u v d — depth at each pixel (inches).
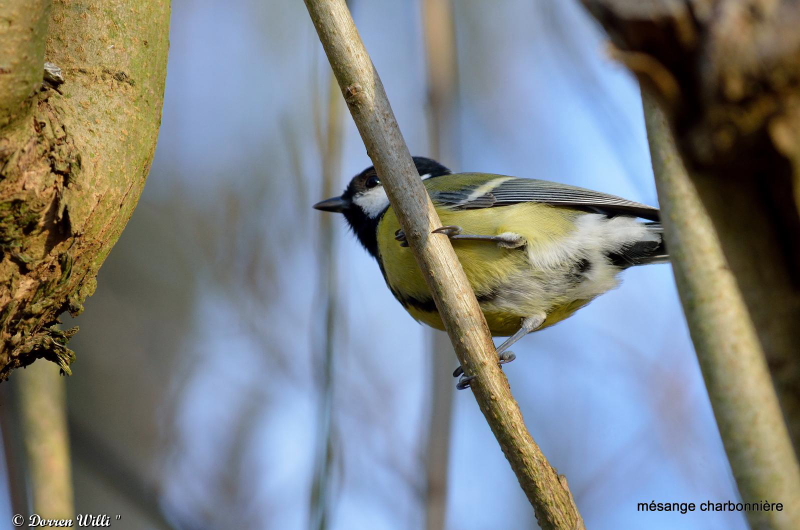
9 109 148.6
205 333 462.0
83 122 171.2
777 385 98.3
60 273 172.1
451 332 201.0
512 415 197.5
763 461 140.2
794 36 85.9
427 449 279.4
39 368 239.0
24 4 143.0
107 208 173.6
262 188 494.3
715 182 94.5
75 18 178.9
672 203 166.1
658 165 170.7
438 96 337.7
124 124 177.8
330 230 273.1
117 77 179.2
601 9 96.0
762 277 95.6
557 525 195.2
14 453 268.1
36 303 171.6
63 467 235.1
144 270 464.8
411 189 199.0
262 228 482.9
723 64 88.4
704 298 155.5
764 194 92.5
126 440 407.2
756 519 138.3
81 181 166.7
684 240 161.8
